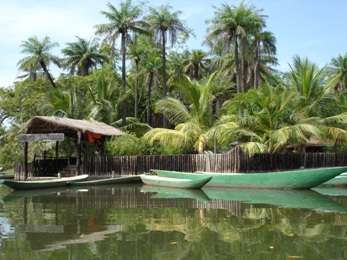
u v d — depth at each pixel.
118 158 30.75
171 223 13.59
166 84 47.72
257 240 11.16
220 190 24.41
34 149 36.50
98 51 52.22
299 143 29.22
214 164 28.58
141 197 21.00
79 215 15.35
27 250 10.32
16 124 41.62
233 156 27.86
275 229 12.57
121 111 45.62
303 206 17.48
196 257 9.61
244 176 24.64
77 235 11.88
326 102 32.19
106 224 13.48
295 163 28.84
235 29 37.50
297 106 30.52
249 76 44.81
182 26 44.28
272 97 27.97
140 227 12.95
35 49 52.91
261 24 38.25
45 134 28.66
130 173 30.50
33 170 30.69
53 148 36.28
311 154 29.27
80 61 51.59
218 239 11.31
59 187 26.38
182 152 32.16
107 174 30.72
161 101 34.72
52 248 10.48
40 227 13.09
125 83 45.62
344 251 10.05
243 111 29.30
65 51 52.44
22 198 20.89
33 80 50.53
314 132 26.67
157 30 44.09
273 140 27.58
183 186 24.97
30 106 40.72
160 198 20.55
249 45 39.59
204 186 25.86
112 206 17.67
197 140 31.34
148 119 46.47
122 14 43.78
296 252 9.98
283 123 28.72
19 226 13.28
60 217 14.94
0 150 40.56
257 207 17.19
